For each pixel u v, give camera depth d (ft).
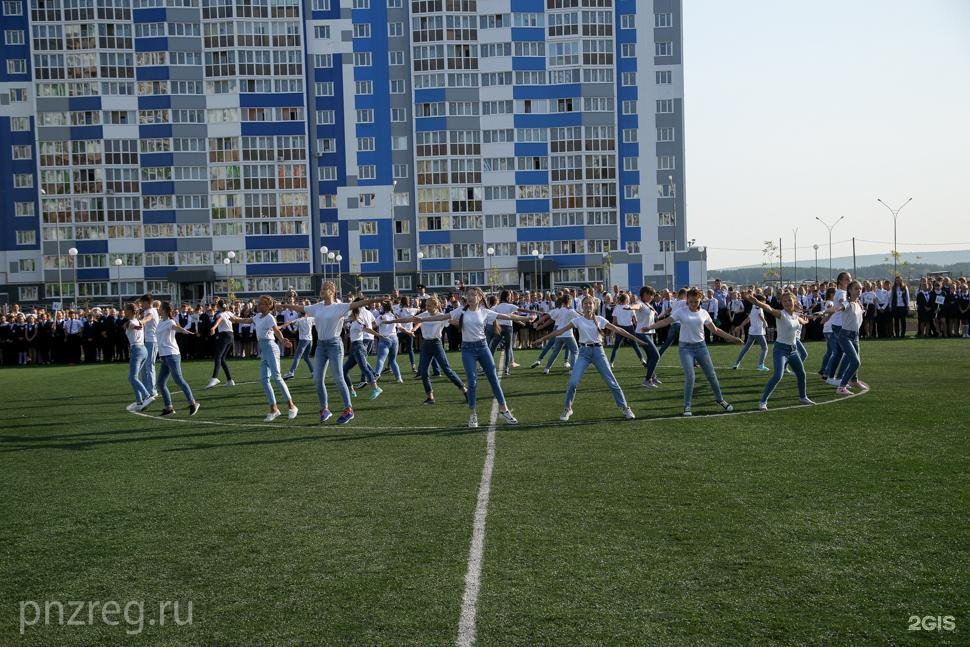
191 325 106.93
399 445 38.29
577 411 47.93
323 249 205.98
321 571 21.03
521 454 35.09
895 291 104.99
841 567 20.40
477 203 276.82
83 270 269.03
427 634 17.22
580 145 275.80
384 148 274.98
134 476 32.89
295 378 75.66
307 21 271.90
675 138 277.44
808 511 25.12
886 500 26.11
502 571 20.65
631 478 29.99
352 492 29.07
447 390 61.72
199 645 17.08
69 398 62.90
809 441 36.29
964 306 101.60
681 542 22.52
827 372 58.39
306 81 272.31
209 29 267.59
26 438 43.29
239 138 269.85
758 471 30.58
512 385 63.36
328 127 274.36
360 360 59.57
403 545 22.88
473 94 275.39
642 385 61.00
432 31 273.13
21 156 268.41
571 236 277.44
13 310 109.81
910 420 41.22
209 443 40.37
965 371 63.31
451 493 28.48
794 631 17.02
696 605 18.35
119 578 21.04
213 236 272.10
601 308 107.34
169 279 264.31
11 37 266.16
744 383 60.23
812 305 108.37
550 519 24.95
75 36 264.52
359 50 273.95
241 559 22.15
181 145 269.44
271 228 273.13
